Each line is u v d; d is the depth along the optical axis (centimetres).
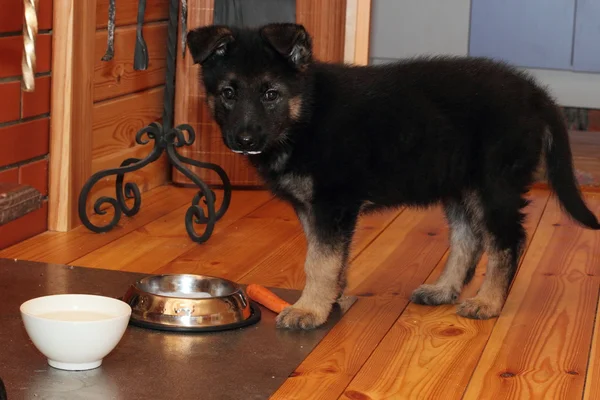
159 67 257
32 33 148
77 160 221
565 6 322
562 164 189
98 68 230
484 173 183
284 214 241
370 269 207
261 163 182
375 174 181
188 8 248
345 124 179
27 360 160
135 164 222
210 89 184
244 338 171
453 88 184
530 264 212
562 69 330
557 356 169
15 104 206
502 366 165
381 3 329
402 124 181
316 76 181
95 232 221
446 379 160
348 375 161
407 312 186
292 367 163
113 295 186
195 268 203
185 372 159
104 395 152
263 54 179
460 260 192
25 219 213
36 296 183
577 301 192
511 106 183
